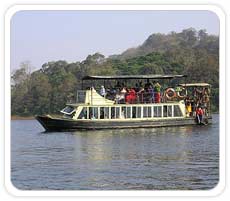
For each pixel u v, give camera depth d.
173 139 41.56
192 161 31.70
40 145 39.22
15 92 81.56
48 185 26.03
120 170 29.03
